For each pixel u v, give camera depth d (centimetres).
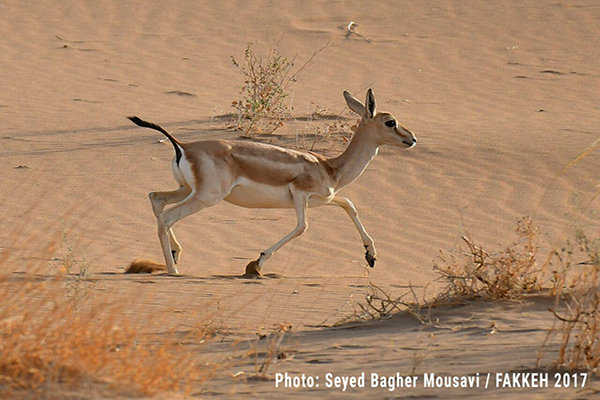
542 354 2330
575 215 3481
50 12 14575
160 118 8306
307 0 15312
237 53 12612
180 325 2920
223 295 3544
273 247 4344
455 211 5666
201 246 4950
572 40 13200
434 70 11775
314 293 3653
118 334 2284
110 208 5575
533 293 3228
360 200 5897
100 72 11181
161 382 1973
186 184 4403
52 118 8225
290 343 2627
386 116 4728
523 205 5741
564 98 10106
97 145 7081
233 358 2422
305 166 4519
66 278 3566
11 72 10925
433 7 14912
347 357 2438
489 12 14550
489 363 2291
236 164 4412
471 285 3250
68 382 1902
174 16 14562
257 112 7862
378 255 4866
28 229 4981
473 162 6594
